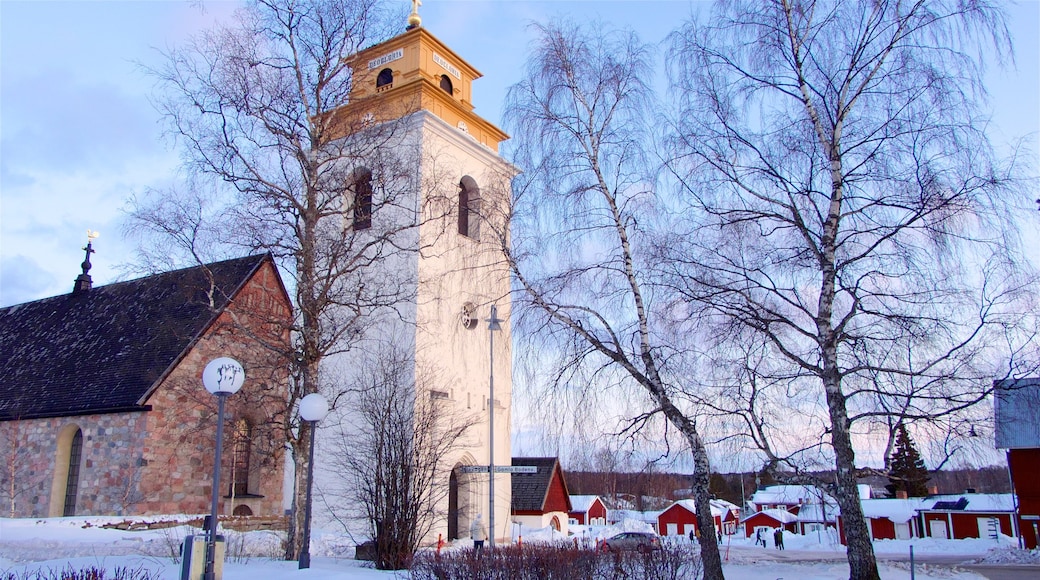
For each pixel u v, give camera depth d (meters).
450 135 29.34
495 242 17.81
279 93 19.42
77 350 32.09
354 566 17.03
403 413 20.94
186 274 27.12
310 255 19.70
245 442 28.28
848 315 13.81
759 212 14.58
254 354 25.30
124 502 25.64
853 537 13.39
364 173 21.58
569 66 16.58
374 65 30.50
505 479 29.50
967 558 30.44
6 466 29.41
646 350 15.06
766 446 14.10
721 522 62.75
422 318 25.94
